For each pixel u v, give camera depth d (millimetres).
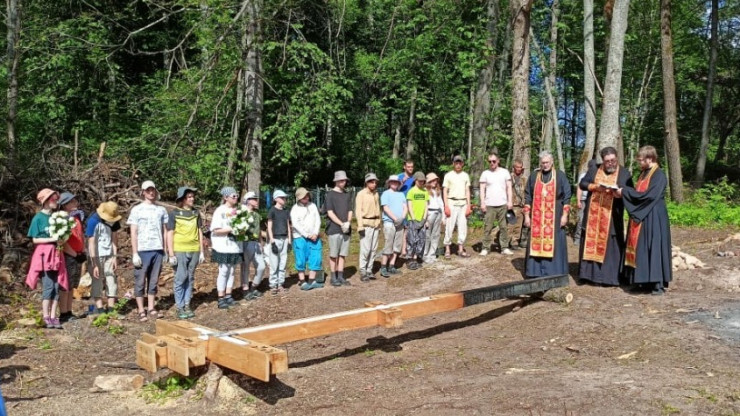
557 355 5918
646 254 7574
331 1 20234
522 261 10305
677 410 4148
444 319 7988
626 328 6414
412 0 20594
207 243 12836
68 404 5152
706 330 6059
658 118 32656
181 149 15273
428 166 34438
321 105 16047
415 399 4746
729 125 35906
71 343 7535
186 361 4918
